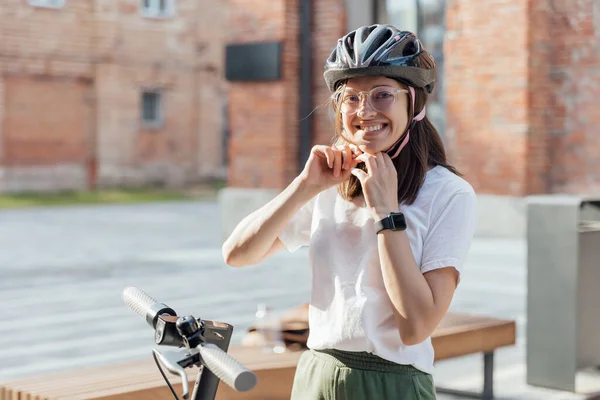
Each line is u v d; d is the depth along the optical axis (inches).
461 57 522.9
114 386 137.7
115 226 663.8
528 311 214.2
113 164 1056.2
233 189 568.1
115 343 272.1
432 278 84.1
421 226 85.7
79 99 1032.8
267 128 555.2
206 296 352.8
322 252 90.2
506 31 506.3
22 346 268.7
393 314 86.0
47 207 863.7
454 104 526.6
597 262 212.7
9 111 974.4
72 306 335.6
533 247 212.1
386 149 87.8
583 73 502.6
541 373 213.3
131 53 1064.2
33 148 994.1
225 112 1154.0
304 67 551.5
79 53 1023.0
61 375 146.1
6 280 399.5
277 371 152.7
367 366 86.5
